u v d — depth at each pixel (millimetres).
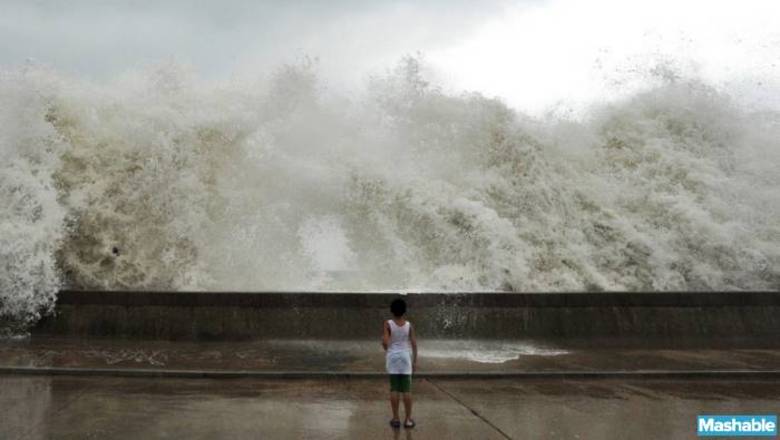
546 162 11000
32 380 5504
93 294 7609
